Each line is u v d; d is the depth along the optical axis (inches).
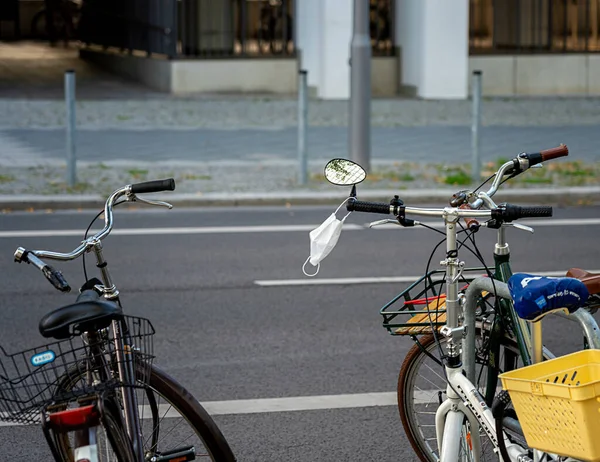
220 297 459.2
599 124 1049.5
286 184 749.9
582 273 243.8
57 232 607.8
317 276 498.6
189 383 347.3
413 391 270.5
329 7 1226.6
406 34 1282.0
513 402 194.9
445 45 1234.6
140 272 507.8
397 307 441.1
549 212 217.2
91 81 1375.5
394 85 1309.1
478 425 226.7
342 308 441.7
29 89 1267.2
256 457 287.4
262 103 1187.9
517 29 1296.8
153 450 228.2
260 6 1282.0
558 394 183.6
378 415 319.0
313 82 1259.8
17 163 816.3
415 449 273.4
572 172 795.4
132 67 1384.1
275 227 627.8
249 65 1270.9
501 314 237.8
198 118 1077.8
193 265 523.5
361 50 781.3
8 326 412.5
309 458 287.0
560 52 1296.8
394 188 735.1
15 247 565.3
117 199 227.6
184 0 1257.4
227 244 576.4
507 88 1294.3
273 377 353.4
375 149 902.4
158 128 1013.8
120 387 199.0
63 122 1034.1
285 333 404.8
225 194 708.0
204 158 854.5
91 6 1598.2
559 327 410.6
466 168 810.8
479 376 244.7
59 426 183.6
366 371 359.9
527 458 217.6
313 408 324.8
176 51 1262.3
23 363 358.9
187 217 663.1
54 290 473.7
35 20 1883.6
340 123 1062.4
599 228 623.8
